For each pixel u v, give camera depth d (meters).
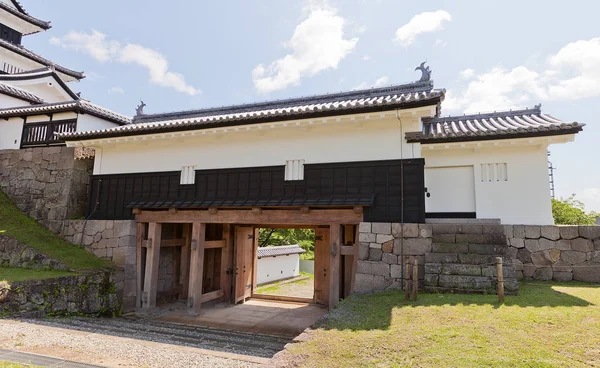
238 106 11.77
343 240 8.48
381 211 6.91
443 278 5.57
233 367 3.78
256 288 14.82
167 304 9.53
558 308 4.46
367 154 7.23
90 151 10.39
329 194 7.37
